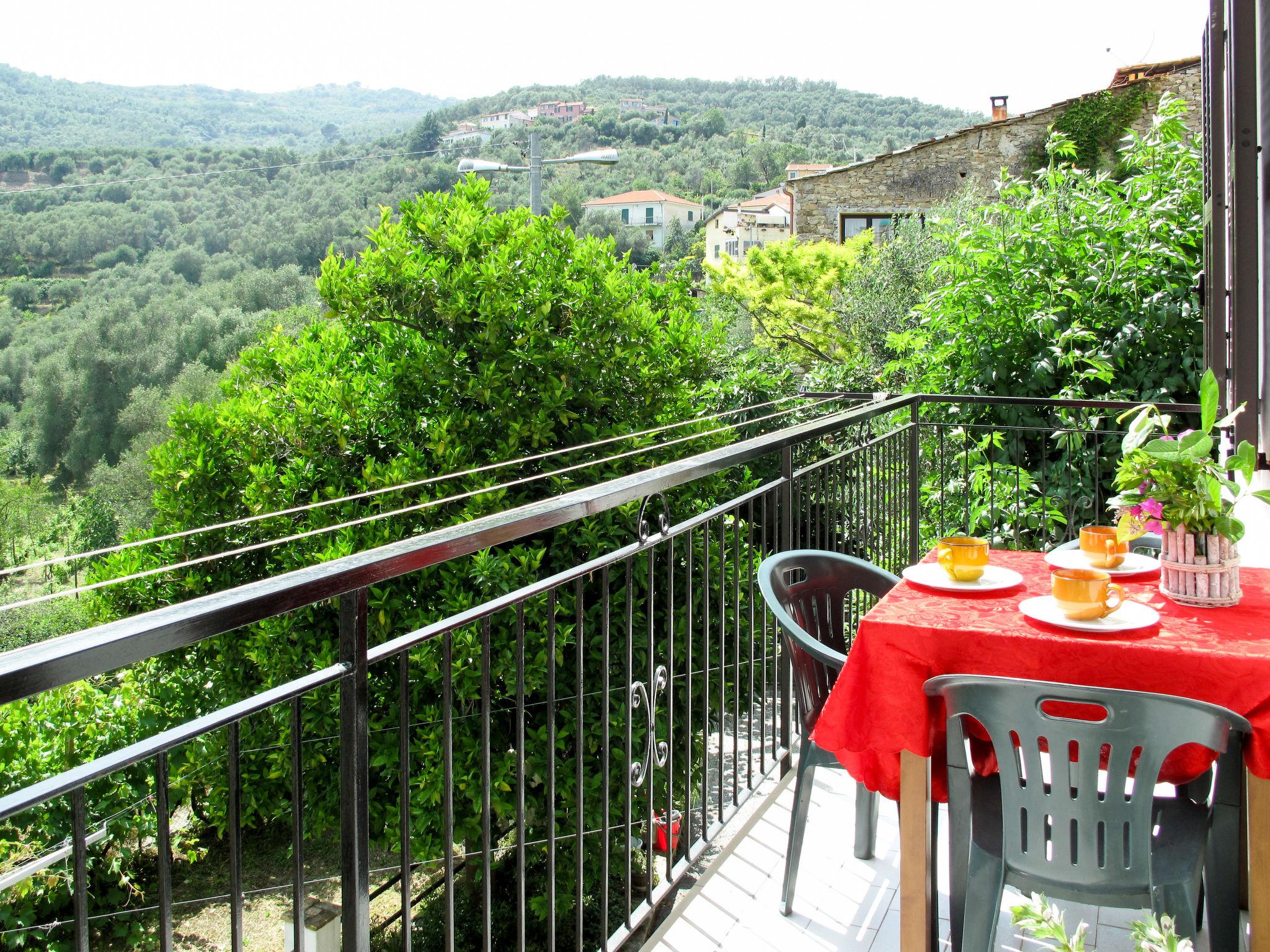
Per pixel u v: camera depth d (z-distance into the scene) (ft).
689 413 28.71
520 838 5.91
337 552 23.12
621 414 28.50
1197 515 6.58
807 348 53.42
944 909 7.73
